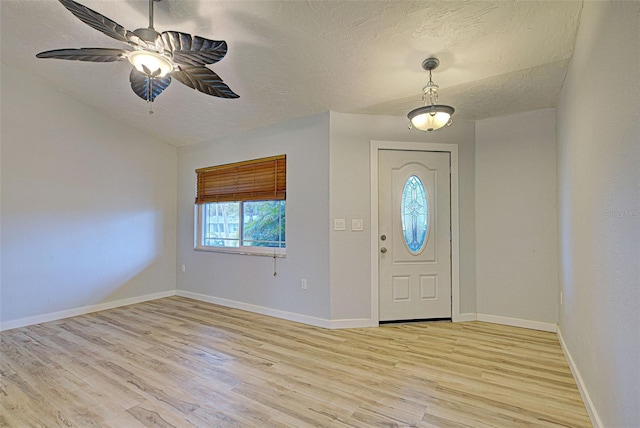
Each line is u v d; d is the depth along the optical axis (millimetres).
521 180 3355
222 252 4293
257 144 3963
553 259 3203
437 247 3539
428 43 2311
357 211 3400
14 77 3377
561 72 2541
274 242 3906
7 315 3322
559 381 2215
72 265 3791
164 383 2209
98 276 4012
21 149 3430
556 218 3184
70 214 3783
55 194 3666
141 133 4457
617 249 1406
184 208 4766
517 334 3125
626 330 1308
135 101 3689
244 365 2482
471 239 3574
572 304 2371
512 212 3398
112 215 4152
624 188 1312
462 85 2791
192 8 2166
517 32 2141
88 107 3936
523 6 1935
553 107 3205
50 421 1798
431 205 3533
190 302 4430
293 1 2047
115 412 1881
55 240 3662
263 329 3314
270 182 3840
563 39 2164
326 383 2209
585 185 1952
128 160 4316
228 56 2639
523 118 3352
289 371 2385
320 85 2957
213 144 4430
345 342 2947
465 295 3551
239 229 4230
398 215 3484
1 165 3305
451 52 2381
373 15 2105
